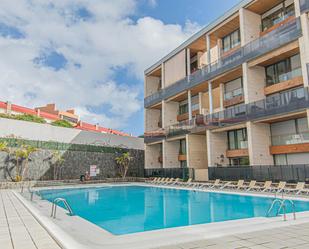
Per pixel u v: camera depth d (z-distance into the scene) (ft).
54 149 92.63
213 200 50.52
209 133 80.69
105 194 65.21
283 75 67.21
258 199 48.03
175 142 105.70
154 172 105.70
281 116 61.52
